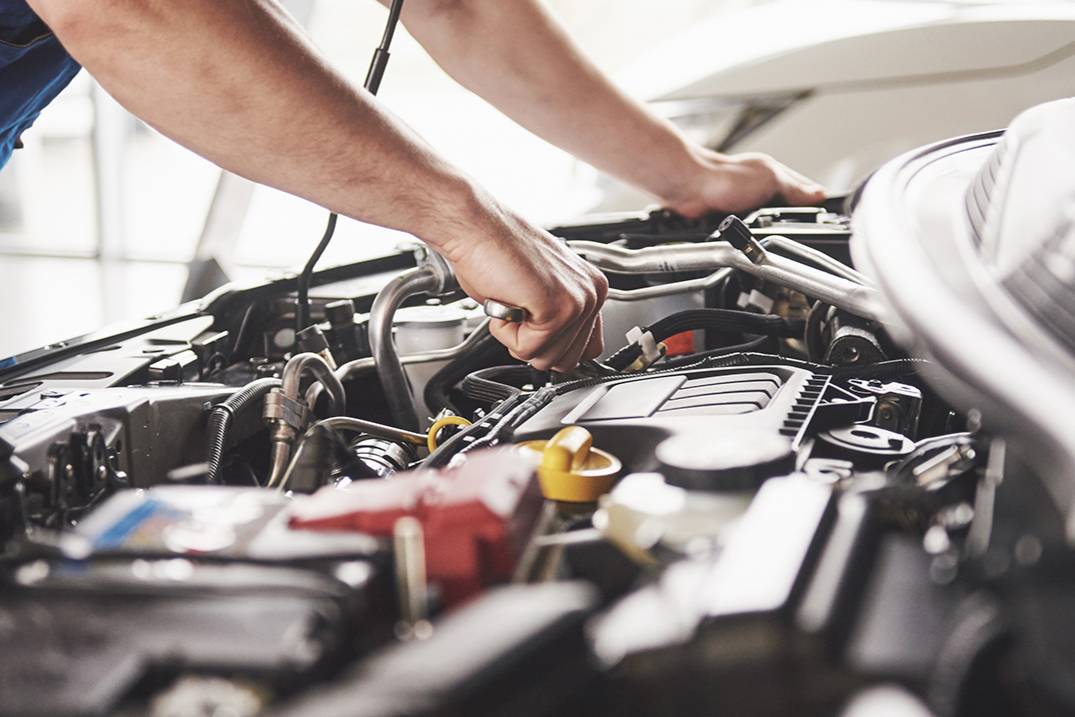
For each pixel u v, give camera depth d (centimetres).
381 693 31
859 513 43
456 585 45
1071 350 43
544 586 44
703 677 35
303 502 48
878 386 77
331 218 99
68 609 38
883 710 32
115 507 48
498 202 83
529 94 122
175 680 35
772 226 116
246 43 68
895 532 46
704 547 46
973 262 55
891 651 35
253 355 107
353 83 76
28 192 442
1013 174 60
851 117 273
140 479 72
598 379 81
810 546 40
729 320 97
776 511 43
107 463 65
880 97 270
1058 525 37
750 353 81
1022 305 48
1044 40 258
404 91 510
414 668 33
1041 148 60
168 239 409
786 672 35
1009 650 34
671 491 52
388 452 79
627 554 49
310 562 42
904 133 270
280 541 43
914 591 38
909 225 61
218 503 48
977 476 56
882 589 39
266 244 405
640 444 66
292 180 75
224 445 74
